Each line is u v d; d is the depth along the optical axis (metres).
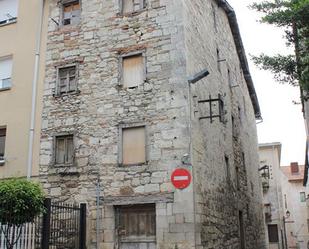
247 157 22.59
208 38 16.77
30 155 14.20
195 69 14.11
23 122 14.75
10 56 15.90
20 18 16.14
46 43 15.27
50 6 15.66
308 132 16.09
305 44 8.96
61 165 13.70
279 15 8.95
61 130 14.05
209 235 12.94
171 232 11.87
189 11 14.48
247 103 25.03
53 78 14.72
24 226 10.64
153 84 13.22
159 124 12.82
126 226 12.62
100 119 13.62
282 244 32.03
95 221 12.80
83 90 14.12
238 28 21.62
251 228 20.75
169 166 12.37
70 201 13.26
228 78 19.77
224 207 15.55
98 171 13.16
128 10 14.47
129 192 12.62
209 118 14.60
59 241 11.58
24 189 9.36
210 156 14.56
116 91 13.66
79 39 14.73
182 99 12.77
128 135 13.22
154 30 13.71
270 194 33.56
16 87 15.29
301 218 46.03
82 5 15.03
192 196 11.91
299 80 8.89
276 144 34.19
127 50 13.90
